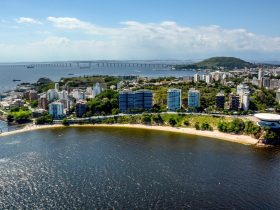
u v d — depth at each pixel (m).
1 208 192.38
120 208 191.50
